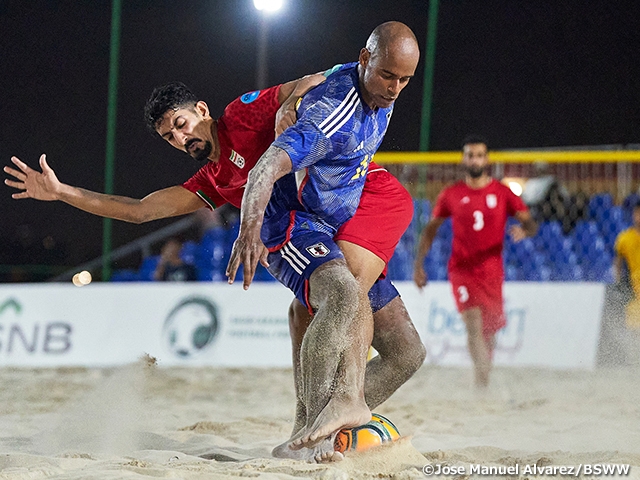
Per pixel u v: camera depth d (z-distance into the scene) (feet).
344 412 15.90
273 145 16.83
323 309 16.80
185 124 19.43
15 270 61.31
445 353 45.42
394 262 51.52
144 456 17.88
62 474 14.83
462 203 37.45
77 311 49.70
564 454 17.84
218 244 55.57
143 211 20.62
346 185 18.44
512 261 55.72
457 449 19.26
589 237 55.72
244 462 16.46
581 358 44.32
